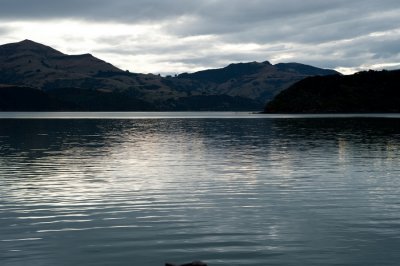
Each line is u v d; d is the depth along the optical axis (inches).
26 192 1011.3
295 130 3531.0
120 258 578.6
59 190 1034.7
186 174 1278.3
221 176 1238.3
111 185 1102.4
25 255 589.6
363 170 1336.1
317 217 780.0
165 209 845.2
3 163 1555.1
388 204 877.8
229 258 578.2
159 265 554.6
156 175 1262.3
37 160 1644.9
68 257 582.6
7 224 738.8
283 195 974.4
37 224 738.8
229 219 769.6
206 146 2214.6
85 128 4242.1
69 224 738.8
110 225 733.3
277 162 1546.5
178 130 3828.7
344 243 634.8
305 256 584.4
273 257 580.7
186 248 616.4
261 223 742.5
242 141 2511.1
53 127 4411.9
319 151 1899.6
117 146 2253.9
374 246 621.9
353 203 889.5
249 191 1020.5
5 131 3636.8
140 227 721.6
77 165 1496.1
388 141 2375.7
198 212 821.9
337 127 3880.4
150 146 2241.6
